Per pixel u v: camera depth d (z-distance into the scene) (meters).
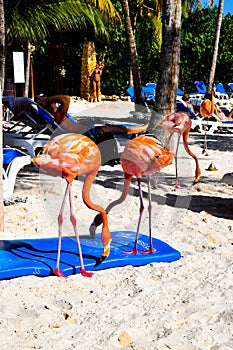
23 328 3.59
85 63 22.91
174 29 10.05
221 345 3.48
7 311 3.80
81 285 4.28
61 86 23.73
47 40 23.19
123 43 25.64
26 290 4.12
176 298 4.16
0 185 5.47
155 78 26.81
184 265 4.86
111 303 4.02
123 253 4.88
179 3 10.02
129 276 4.52
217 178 8.99
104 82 26.55
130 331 3.60
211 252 5.26
